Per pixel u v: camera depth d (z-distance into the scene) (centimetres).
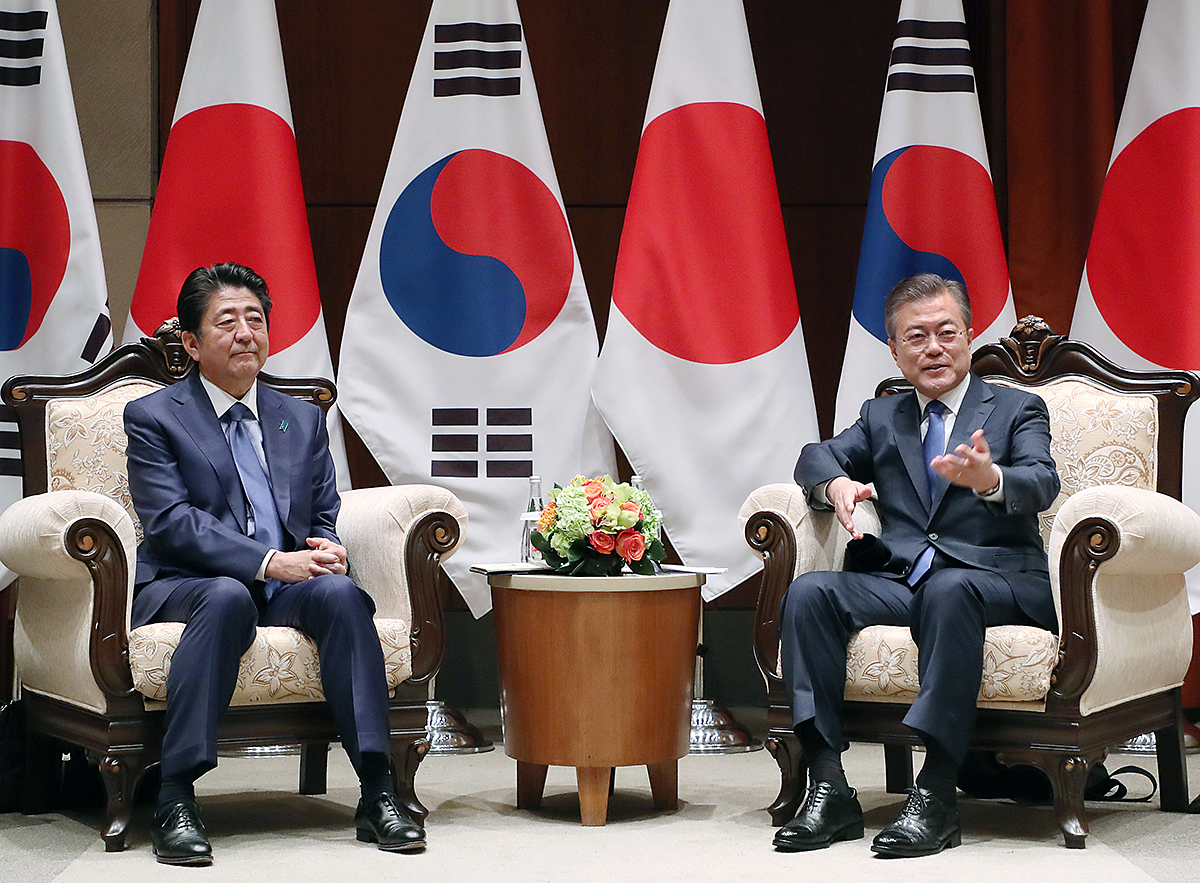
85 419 475
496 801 485
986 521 433
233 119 630
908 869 366
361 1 727
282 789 511
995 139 709
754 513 443
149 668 393
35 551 396
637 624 435
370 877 361
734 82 641
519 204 644
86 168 641
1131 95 631
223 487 440
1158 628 431
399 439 631
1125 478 463
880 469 459
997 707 399
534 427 635
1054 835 414
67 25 703
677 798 484
